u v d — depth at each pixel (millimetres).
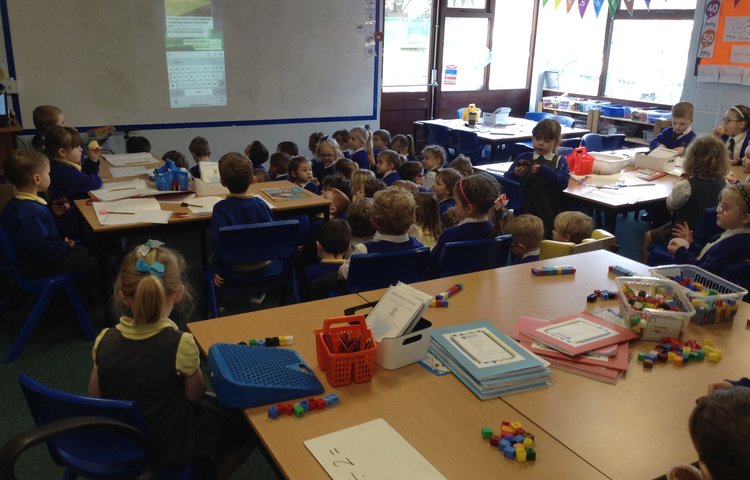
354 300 1933
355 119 6949
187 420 1436
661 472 1165
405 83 7488
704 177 3377
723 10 5688
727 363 1579
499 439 1227
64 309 3242
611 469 1168
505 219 3168
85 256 2965
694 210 3385
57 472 2012
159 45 5699
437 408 1362
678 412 1359
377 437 1244
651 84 7082
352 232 3012
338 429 1275
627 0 6156
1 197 3797
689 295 1801
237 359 1416
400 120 7578
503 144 6301
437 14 7387
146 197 3328
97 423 1124
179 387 1425
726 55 5746
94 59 5473
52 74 5340
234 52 6059
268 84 6320
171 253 1518
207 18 5844
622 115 6910
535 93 8305
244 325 1744
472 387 1433
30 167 2740
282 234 2789
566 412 1354
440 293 1949
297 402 1365
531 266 2262
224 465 1633
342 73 6695
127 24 5523
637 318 1685
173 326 1472
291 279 2973
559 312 1864
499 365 1471
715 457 940
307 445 1215
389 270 2346
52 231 2824
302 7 6266
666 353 1588
